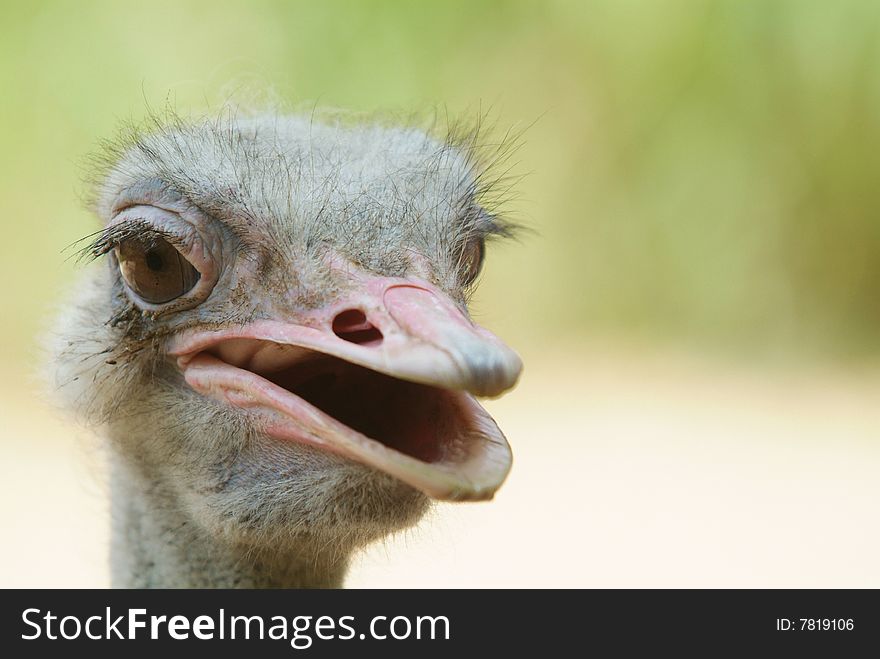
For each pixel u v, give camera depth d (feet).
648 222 80.12
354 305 16.53
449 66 75.05
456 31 75.20
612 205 80.02
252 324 17.62
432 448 15.69
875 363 74.13
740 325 79.36
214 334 17.99
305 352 17.65
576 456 57.21
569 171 79.92
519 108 78.13
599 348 75.00
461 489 14.80
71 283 22.79
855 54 79.15
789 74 80.28
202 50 70.13
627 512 51.08
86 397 20.07
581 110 79.82
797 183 80.02
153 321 18.52
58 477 52.06
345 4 72.08
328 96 69.10
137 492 20.06
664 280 80.02
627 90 80.02
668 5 79.92
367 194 17.93
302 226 17.62
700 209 80.69
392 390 16.90
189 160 18.67
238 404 17.81
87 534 45.78
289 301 17.29
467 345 14.89
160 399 18.70
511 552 46.65
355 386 17.67
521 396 65.67
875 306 78.95
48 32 69.51
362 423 17.13
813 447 58.80
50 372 21.56
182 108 29.43
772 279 80.12
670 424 61.62
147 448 19.51
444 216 18.51
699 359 73.87
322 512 17.08
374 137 20.49
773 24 80.12
